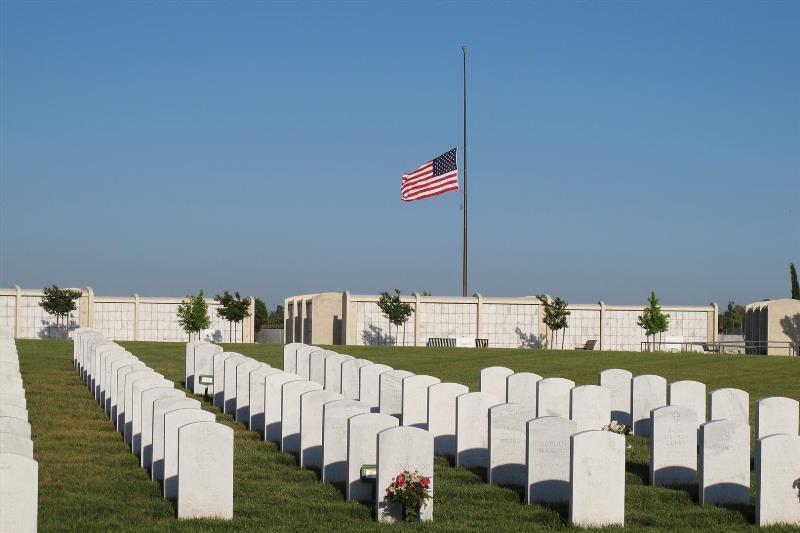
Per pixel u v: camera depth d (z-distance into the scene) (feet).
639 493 60.08
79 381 109.19
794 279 304.50
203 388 102.06
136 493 56.29
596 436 51.93
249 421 80.33
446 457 71.26
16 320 199.21
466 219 206.90
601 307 216.33
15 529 40.96
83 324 204.74
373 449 56.65
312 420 65.41
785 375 133.18
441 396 72.79
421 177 185.78
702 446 57.82
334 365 93.81
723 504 57.62
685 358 155.84
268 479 61.93
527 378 82.74
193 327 204.13
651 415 62.80
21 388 74.23
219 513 51.01
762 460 53.11
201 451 50.72
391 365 144.36
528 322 213.87
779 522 53.31
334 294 212.43
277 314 361.71
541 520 53.16
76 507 52.29
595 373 135.44
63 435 74.33
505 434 62.13
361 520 52.24
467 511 54.70
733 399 74.84
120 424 76.38
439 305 209.97
